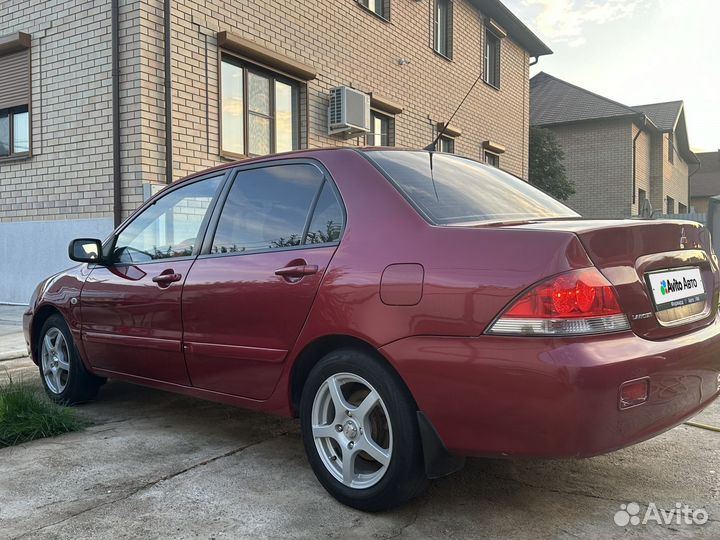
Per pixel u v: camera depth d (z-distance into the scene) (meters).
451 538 2.60
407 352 2.57
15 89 9.46
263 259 3.25
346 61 11.68
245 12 9.40
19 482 3.21
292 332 3.03
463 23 16.00
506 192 3.43
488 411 2.39
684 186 37.62
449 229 2.64
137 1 7.94
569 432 2.26
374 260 2.77
